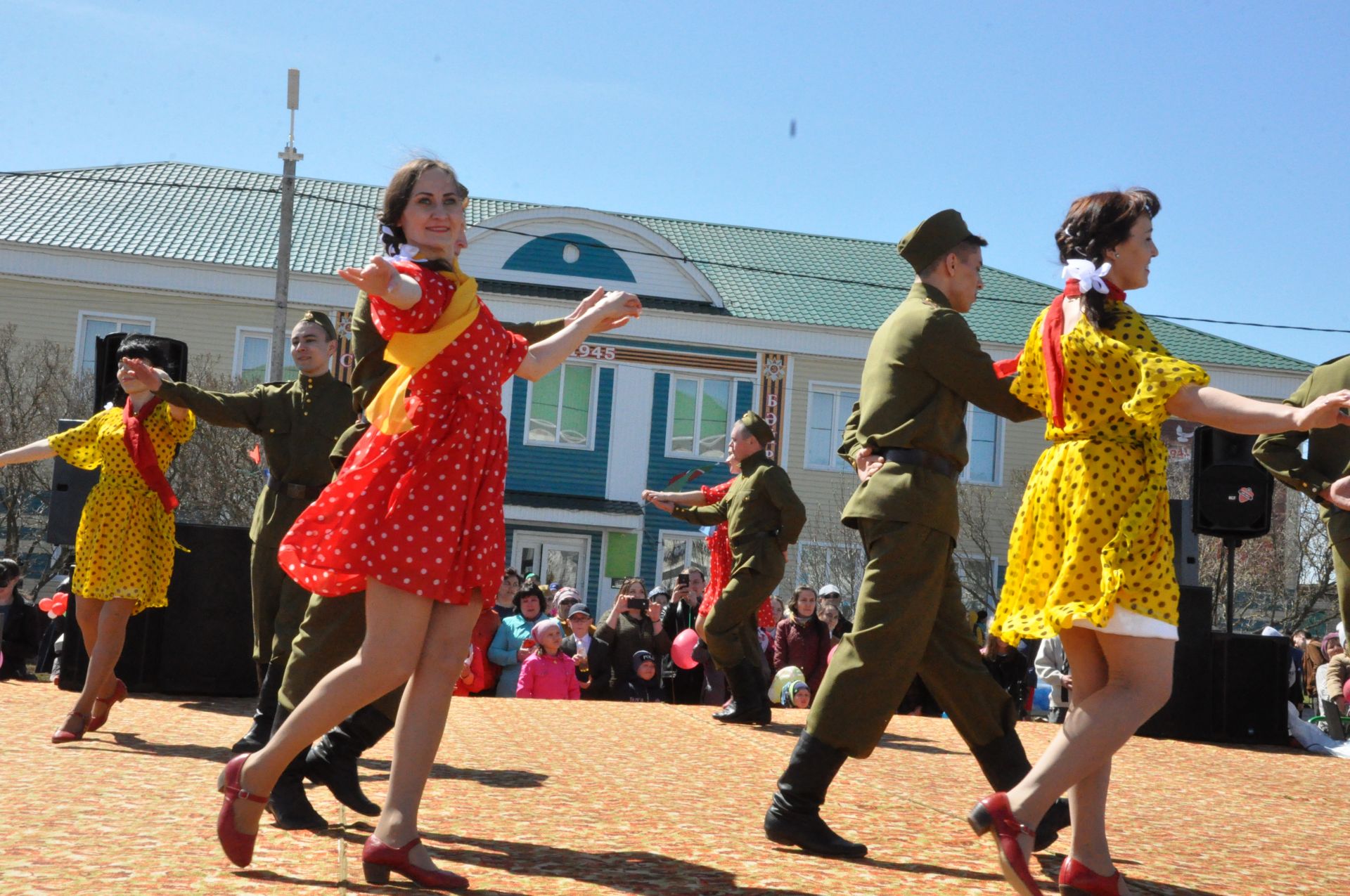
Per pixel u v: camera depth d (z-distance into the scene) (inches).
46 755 172.4
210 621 273.3
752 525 246.8
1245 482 298.8
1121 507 107.1
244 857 102.4
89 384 839.7
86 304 898.1
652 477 950.4
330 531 106.5
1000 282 1105.4
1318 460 197.5
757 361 965.8
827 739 123.8
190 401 184.1
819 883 108.2
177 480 775.7
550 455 938.7
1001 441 975.6
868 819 142.3
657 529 942.4
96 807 129.4
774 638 399.2
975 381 129.1
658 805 144.4
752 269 1019.3
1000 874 116.4
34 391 826.8
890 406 132.8
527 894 98.8
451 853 112.4
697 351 960.9
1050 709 410.6
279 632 172.7
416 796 102.3
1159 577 106.5
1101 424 109.3
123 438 201.5
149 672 271.1
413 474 105.4
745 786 163.8
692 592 429.4
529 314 946.7
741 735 223.8
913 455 131.0
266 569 188.7
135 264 901.2
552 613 467.5
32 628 376.8
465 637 108.0
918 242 139.8
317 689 103.1
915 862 120.3
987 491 967.6
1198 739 272.4
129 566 197.8
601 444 946.7
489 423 110.3
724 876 108.5
